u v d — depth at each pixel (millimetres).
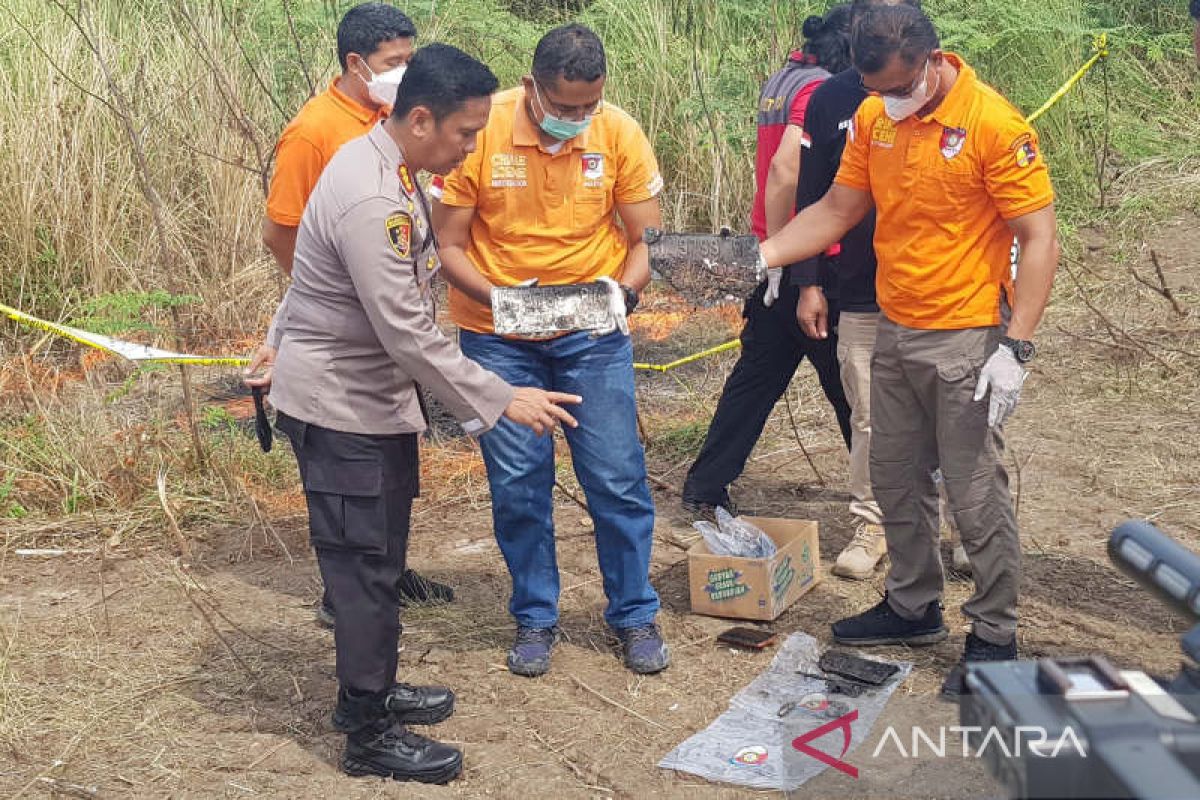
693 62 8281
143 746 3654
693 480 5191
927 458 3918
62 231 7148
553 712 3812
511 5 10016
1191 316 7168
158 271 7379
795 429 5488
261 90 7812
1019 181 3449
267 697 3930
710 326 7367
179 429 5957
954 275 3594
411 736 3510
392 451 3379
